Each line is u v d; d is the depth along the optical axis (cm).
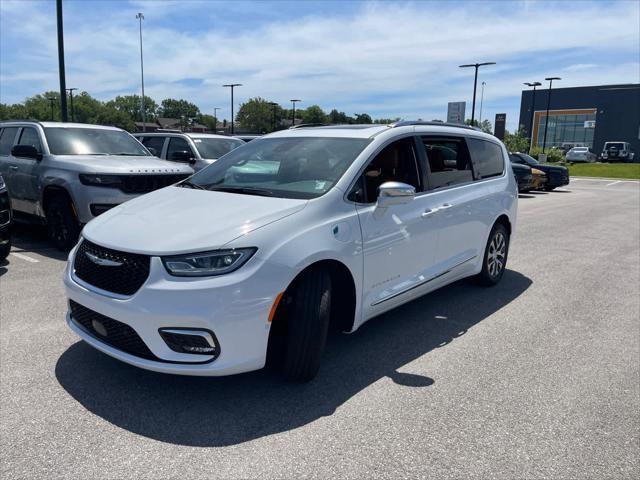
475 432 299
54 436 285
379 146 414
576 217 1287
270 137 475
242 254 306
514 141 4122
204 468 261
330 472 260
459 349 421
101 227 353
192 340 298
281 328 345
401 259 416
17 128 846
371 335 447
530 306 537
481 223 534
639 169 3881
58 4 1427
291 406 323
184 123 12675
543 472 264
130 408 316
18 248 759
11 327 439
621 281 644
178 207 363
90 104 11950
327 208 357
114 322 315
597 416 320
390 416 314
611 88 5622
